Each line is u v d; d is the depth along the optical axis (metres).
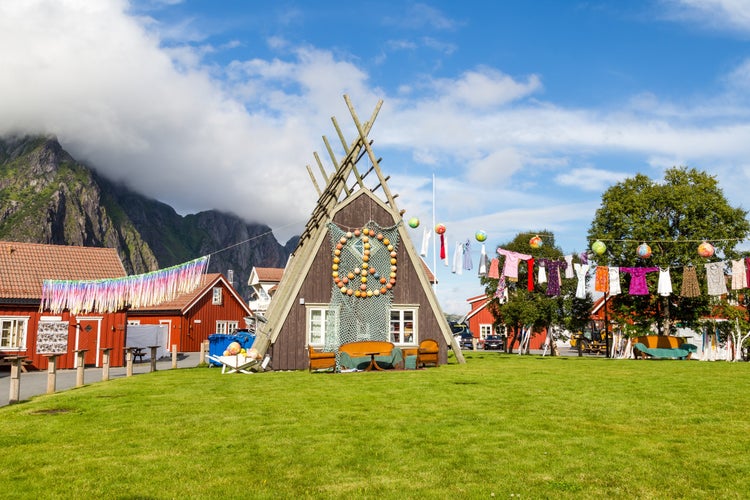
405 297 26.31
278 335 24.14
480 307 69.62
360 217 26.22
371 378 18.91
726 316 34.62
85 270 34.59
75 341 31.91
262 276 83.25
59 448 9.22
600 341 51.44
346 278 25.38
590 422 10.97
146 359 38.56
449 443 9.36
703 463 8.25
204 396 14.53
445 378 18.62
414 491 7.14
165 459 8.53
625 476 7.71
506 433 10.03
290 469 8.04
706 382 17.38
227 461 8.43
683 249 35.88
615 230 38.53
